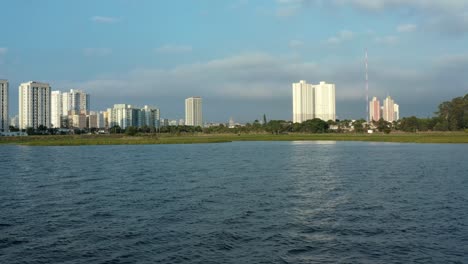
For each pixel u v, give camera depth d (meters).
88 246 26.53
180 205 39.56
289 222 32.31
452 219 33.00
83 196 45.47
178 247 26.14
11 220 33.78
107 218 34.25
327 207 38.16
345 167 75.00
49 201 42.47
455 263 23.09
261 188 50.38
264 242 27.05
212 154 114.94
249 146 159.50
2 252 25.48
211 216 34.56
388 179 57.72
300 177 61.03
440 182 54.31
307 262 23.38
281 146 156.88
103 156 110.56
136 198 43.75
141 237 28.39
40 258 24.36
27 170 75.06
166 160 95.50
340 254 24.64
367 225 31.25
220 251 25.31
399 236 28.23
